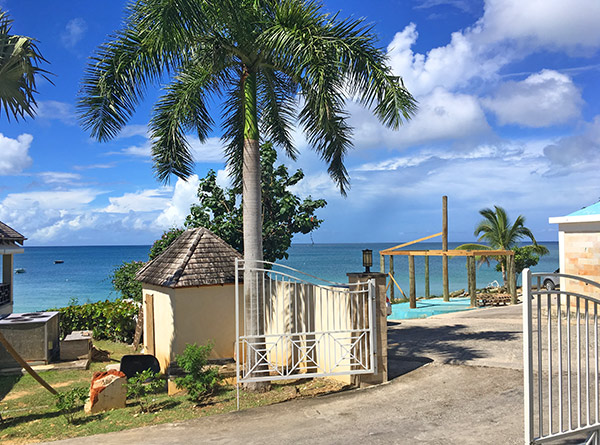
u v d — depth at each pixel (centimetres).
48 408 916
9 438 725
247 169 944
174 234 1902
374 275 862
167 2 785
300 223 1566
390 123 943
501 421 635
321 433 641
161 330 1229
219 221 1599
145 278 1329
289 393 852
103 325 1695
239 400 823
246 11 905
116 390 860
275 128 1240
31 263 10500
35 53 764
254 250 934
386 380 862
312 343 980
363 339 856
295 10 880
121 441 658
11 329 1262
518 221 2950
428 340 1237
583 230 1557
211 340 1149
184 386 842
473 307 2112
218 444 625
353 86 930
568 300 489
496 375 842
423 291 3959
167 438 659
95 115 952
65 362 1304
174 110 991
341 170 1156
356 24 913
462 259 9612
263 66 1003
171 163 1055
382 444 589
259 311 927
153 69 938
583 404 671
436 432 616
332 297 911
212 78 1030
